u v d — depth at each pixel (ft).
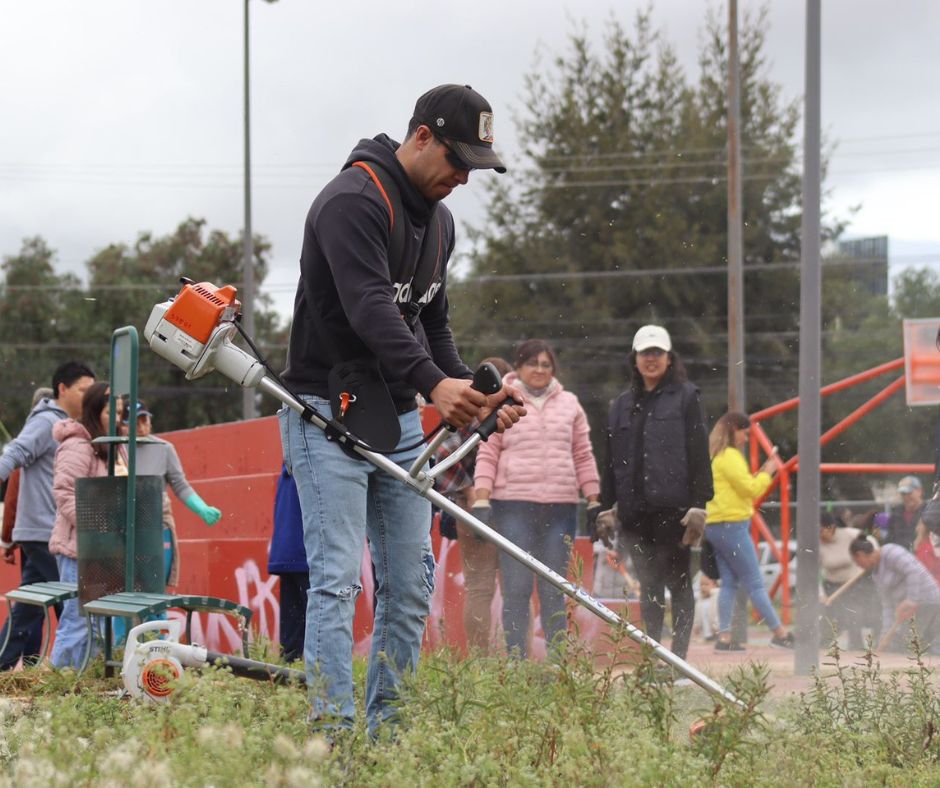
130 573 31.32
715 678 27.43
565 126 190.08
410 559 22.62
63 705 20.43
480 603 37.06
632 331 181.88
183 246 238.48
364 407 21.48
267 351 233.96
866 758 21.12
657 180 184.85
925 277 178.60
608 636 20.93
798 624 42.55
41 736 18.54
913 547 50.31
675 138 187.93
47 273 239.30
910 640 25.18
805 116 49.67
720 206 184.03
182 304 21.95
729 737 18.92
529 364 37.60
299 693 19.66
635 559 38.45
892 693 24.00
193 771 15.87
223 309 21.90
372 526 22.80
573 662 20.67
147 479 32.04
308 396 21.84
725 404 180.86
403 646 22.67
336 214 21.02
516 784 16.60
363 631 43.91
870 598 46.39
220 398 228.63
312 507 21.50
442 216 22.98
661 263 182.50
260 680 25.81
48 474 42.16
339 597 21.24
